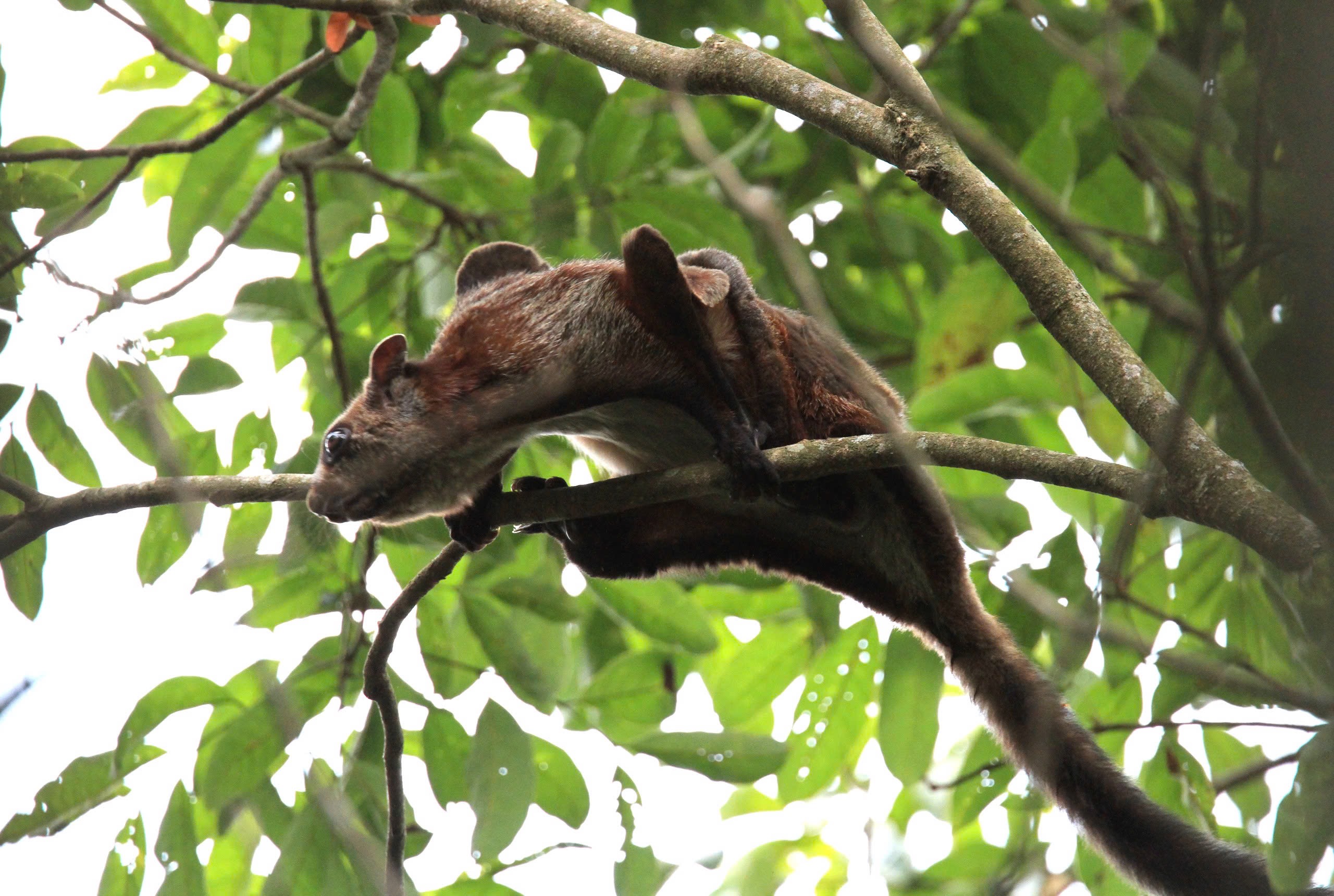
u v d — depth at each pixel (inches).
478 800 407.5
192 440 451.5
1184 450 268.5
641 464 421.1
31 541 370.0
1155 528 446.0
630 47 336.2
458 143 592.4
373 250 538.9
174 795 407.2
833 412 394.9
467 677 446.3
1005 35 555.8
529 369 381.1
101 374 392.5
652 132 562.3
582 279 392.5
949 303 451.5
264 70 498.3
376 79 450.0
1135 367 274.5
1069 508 462.3
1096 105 451.5
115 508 370.6
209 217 474.6
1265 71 179.2
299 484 378.0
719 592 580.4
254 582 456.8
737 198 227.3
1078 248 219.0
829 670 514.6
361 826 384.2
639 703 477.4
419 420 379.2
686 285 367.6
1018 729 375.9
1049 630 415.5
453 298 510.6
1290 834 239.6
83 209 405.1
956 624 394.3
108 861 398.9
